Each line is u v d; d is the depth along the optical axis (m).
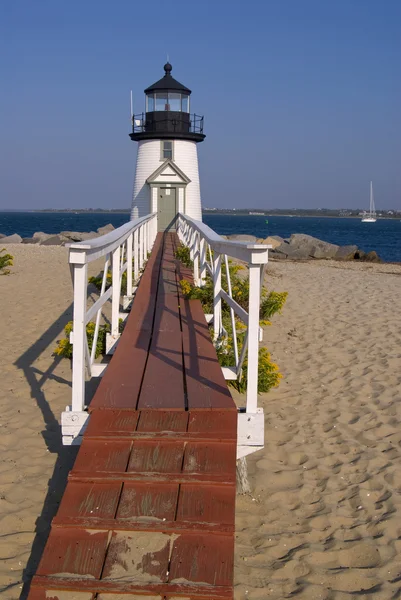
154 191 24.92
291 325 11.53
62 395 7.12
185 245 16.52
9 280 15.23
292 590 3.96
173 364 5.86
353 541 4.52
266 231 93.38
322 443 6.31
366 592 3.96
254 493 5.24
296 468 5.75
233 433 4.22
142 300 9.33
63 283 14.68
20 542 4.28
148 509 3.62
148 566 3.29
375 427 6.70
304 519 4.86
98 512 3.59
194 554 3.37
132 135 25.66
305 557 4.30
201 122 25.86
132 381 5.28
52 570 3.26
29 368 8.12
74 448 5.75
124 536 3.47
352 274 20.98
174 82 24.91
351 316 12.26
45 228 89.69
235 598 3.83
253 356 4.73
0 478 5.16
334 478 5.53
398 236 80.25
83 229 86.75
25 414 6.54
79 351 4.62
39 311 11.47
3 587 3.77
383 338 10.52
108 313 11.22
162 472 3.86
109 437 4.17
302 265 25.66
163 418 4.45
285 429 6.66
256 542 4.50
